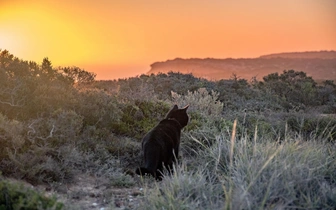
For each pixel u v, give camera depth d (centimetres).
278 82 2688
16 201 423
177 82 2064
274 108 1838
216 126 1019
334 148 728
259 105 1770
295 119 1173
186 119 812
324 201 509
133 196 613
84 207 552
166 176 652
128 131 940
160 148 694
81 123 809
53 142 719
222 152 715
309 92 2544
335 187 552
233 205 461
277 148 666
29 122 747
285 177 528
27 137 693
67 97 880
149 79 2042
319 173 584
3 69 852
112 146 821
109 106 921
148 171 645
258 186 519
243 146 695
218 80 2405
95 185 650
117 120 933
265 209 471
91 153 760
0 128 650
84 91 988
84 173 694
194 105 1240
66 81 1011
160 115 1062
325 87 2889
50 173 638
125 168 754
